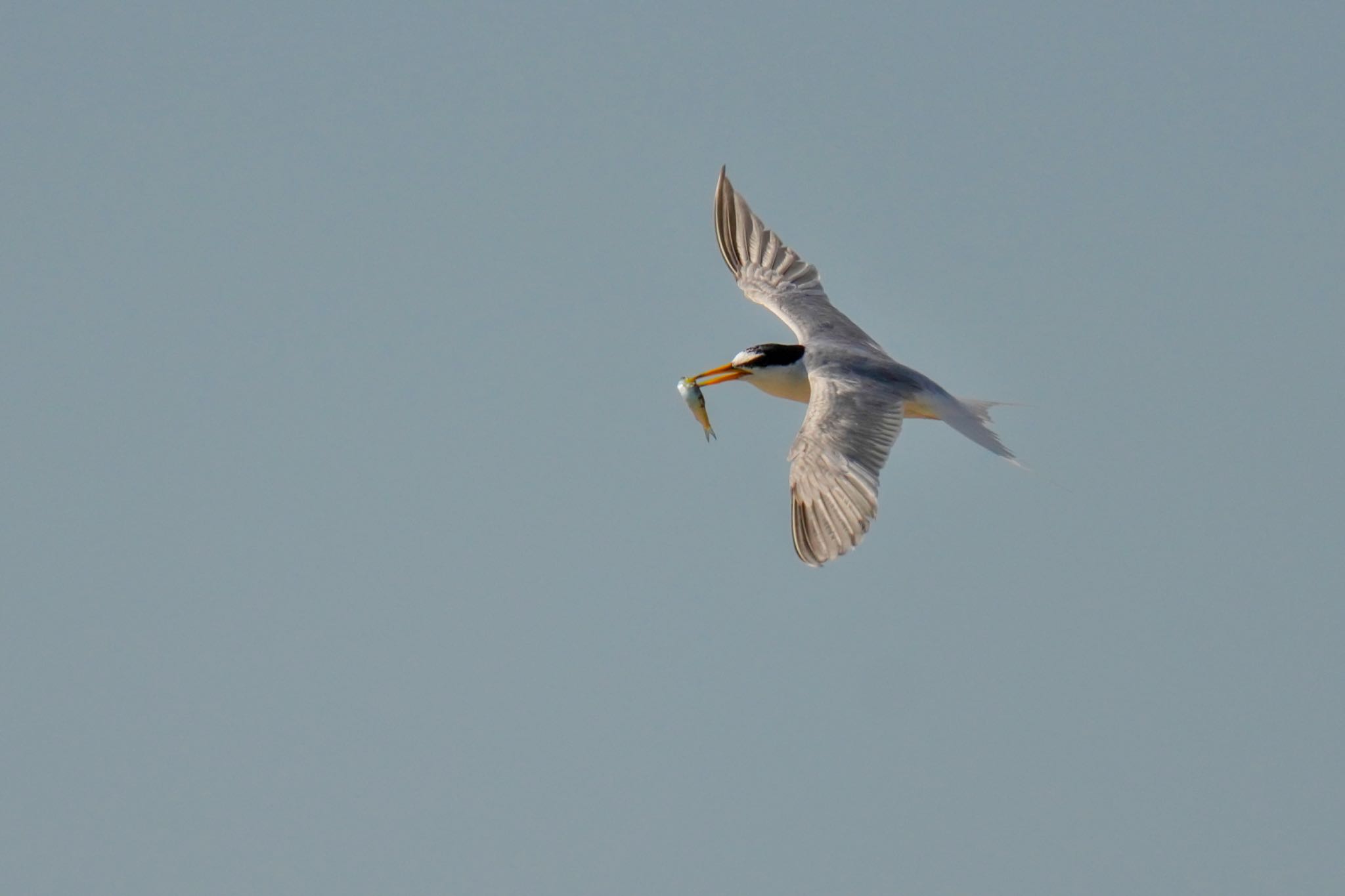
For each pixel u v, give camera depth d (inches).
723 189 797.2
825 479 581.6
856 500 577.3
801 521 571.5
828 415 609.6
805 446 593.0
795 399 717.9
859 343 706.8
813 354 676.1
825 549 563.5
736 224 791.7
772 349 711.1
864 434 604.4
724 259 784.9
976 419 663.1
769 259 775.7
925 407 652.7
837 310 741.9
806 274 766.5
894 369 663.8
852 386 635.5
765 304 748.0
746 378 710.5
